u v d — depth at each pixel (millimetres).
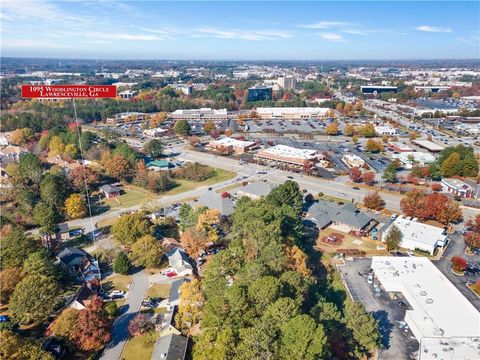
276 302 73250
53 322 88750
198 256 120812
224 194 171500
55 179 160125
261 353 63562
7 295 98000
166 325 87625
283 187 141250
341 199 171000
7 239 109812
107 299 101125
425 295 97500
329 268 116750
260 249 99750
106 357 81750
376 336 79312
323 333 65438
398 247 128875
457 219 147875
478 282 105125
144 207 159500
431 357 77812
